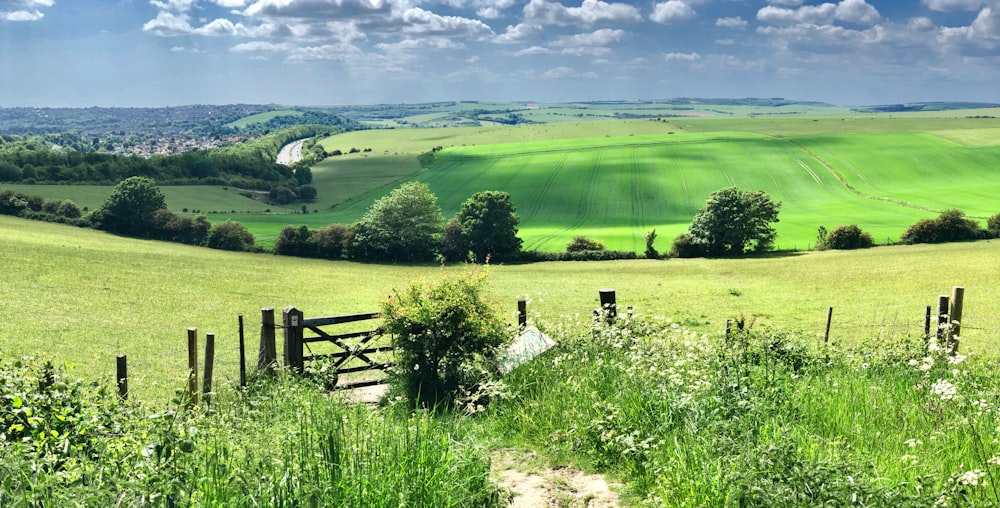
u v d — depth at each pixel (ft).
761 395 25.40
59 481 16.30
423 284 38.60
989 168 490.08
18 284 177.78
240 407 29.14
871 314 153.28
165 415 20.17
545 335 38.58
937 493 17.20
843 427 23.59
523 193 481.87
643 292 205.26
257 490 16.62
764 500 17.22
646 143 611.88
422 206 321.73
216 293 197.98
